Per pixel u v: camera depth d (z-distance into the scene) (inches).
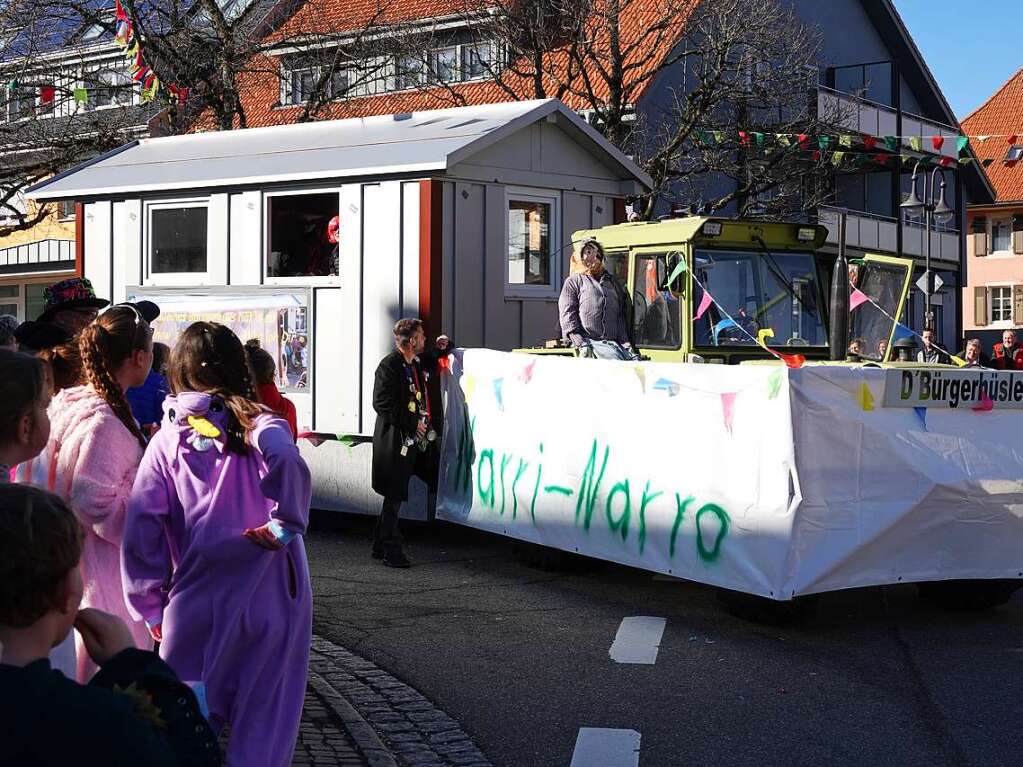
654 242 381.4
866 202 1409.9
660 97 1006.4
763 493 286.5
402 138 450.3
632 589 347.9
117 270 493.7
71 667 135.6
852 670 266.1
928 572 301.9
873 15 1418.6
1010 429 314.2
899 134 1365.7
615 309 388.2
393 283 424.8
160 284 480.7
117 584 165.0
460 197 427.2
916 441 298.7
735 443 294.8
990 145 1993.1
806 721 231.8
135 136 867.4
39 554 86.7
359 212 432.1
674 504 311.3
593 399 342.6
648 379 321.7
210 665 159.8
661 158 860.6
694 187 999.0
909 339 390.3
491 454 386.0
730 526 294.2
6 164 906.1
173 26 824.9
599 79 959.0
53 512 88.6
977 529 306.5
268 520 162.1
